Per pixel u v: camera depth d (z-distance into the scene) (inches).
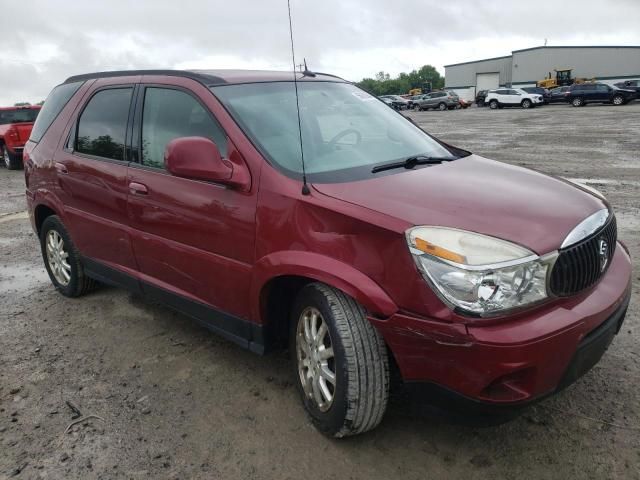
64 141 176.7
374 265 97.7
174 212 133.7
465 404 92.5
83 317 176.9
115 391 133.6
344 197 105.7
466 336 89.0
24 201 392.2
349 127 140.4
